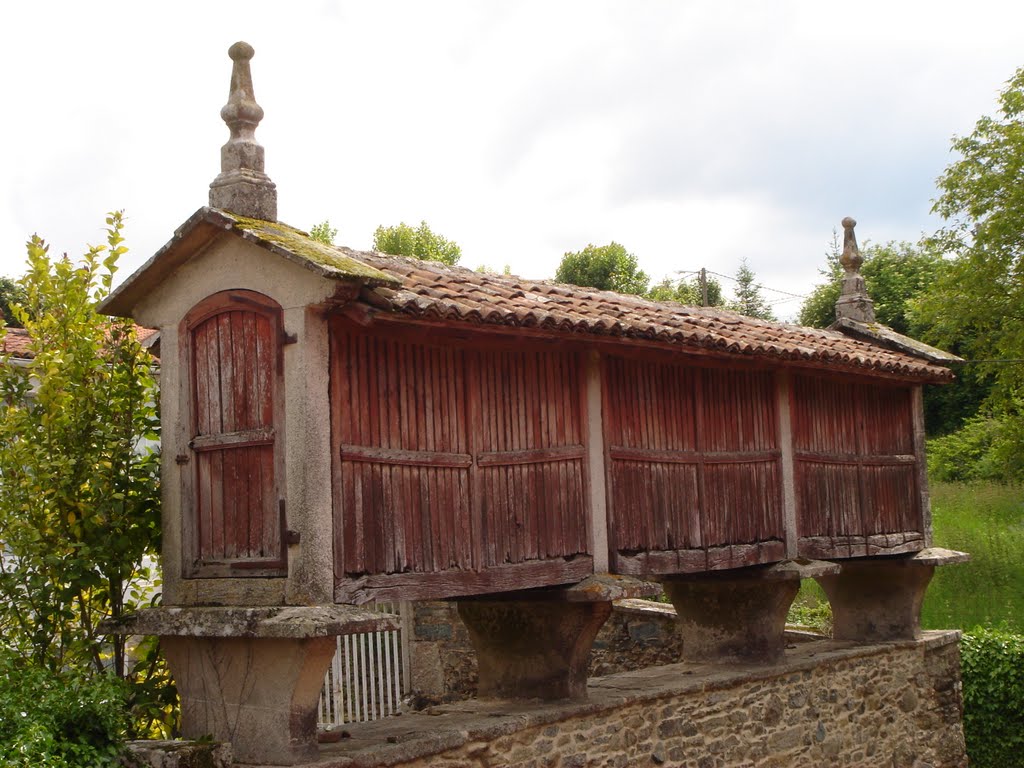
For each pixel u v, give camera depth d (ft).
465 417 19.19
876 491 30.25
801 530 27.02
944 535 54.44
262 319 17.04
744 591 27.17
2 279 55.26
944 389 80.38
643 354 22.20
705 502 24.26
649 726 22.89
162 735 19.40
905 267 88.22
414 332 17.72
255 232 16.70
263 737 16.51
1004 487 64.44
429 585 18.03
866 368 27.50
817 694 27.99
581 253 88.22
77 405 19.07
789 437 26.96
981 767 37.01
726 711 24.99
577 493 21.21
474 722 19.71
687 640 28.07
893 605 32.68
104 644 19.25
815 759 27.48
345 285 16.10
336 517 16.63
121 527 19.03
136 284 18.08
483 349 19.67
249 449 17.06
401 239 86.79
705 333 22.13
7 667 16.44
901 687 31.42
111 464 19.13
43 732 14.34
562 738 20.89
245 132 17.99
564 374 21.31
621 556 21.83
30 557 18.47
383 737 18.40
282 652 16.28
